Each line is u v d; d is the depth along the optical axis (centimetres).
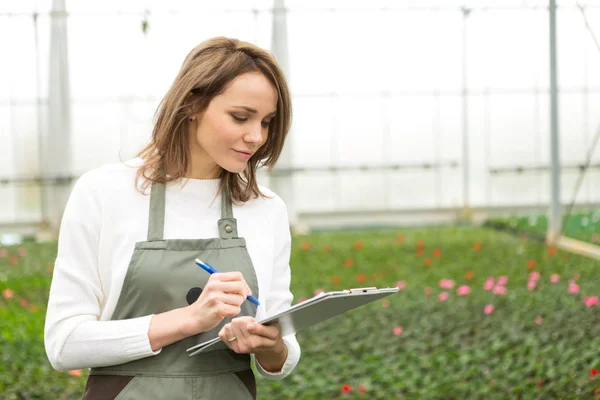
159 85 1552
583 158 1614
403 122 1642
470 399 543
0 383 566
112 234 229
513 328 712
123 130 1555
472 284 970
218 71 222
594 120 1606
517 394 545
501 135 1650
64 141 1512
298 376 604
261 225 245
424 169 1655
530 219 1603
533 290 897
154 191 233
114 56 1538
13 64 1510
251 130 225
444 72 1633
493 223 1592
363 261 1177
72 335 220
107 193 230
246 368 238
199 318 215
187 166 236
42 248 1343
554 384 546
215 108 224
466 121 1647
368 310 819
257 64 226
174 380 225
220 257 232
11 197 1530
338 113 1628
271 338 218
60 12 1495
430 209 1664
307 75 1617
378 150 1644
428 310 816
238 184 244
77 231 227
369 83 1627
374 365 627
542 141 1648
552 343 665
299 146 1631
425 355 654
